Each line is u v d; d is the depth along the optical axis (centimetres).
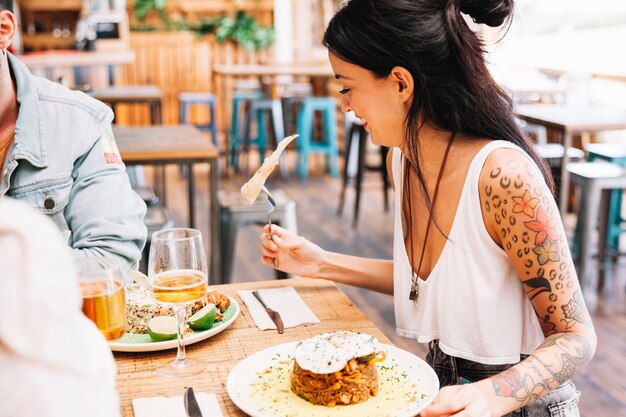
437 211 134
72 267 58
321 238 494
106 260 108
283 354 119
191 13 888
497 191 122
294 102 724
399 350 120
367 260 161
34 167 151
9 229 54
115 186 158
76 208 155
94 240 151
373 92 130
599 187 368
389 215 565
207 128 742
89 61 572
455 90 126
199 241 116
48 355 55
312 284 159
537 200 120
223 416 101
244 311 142
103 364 62
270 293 150
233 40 877
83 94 161
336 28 130
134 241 157
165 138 356
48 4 737
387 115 132
